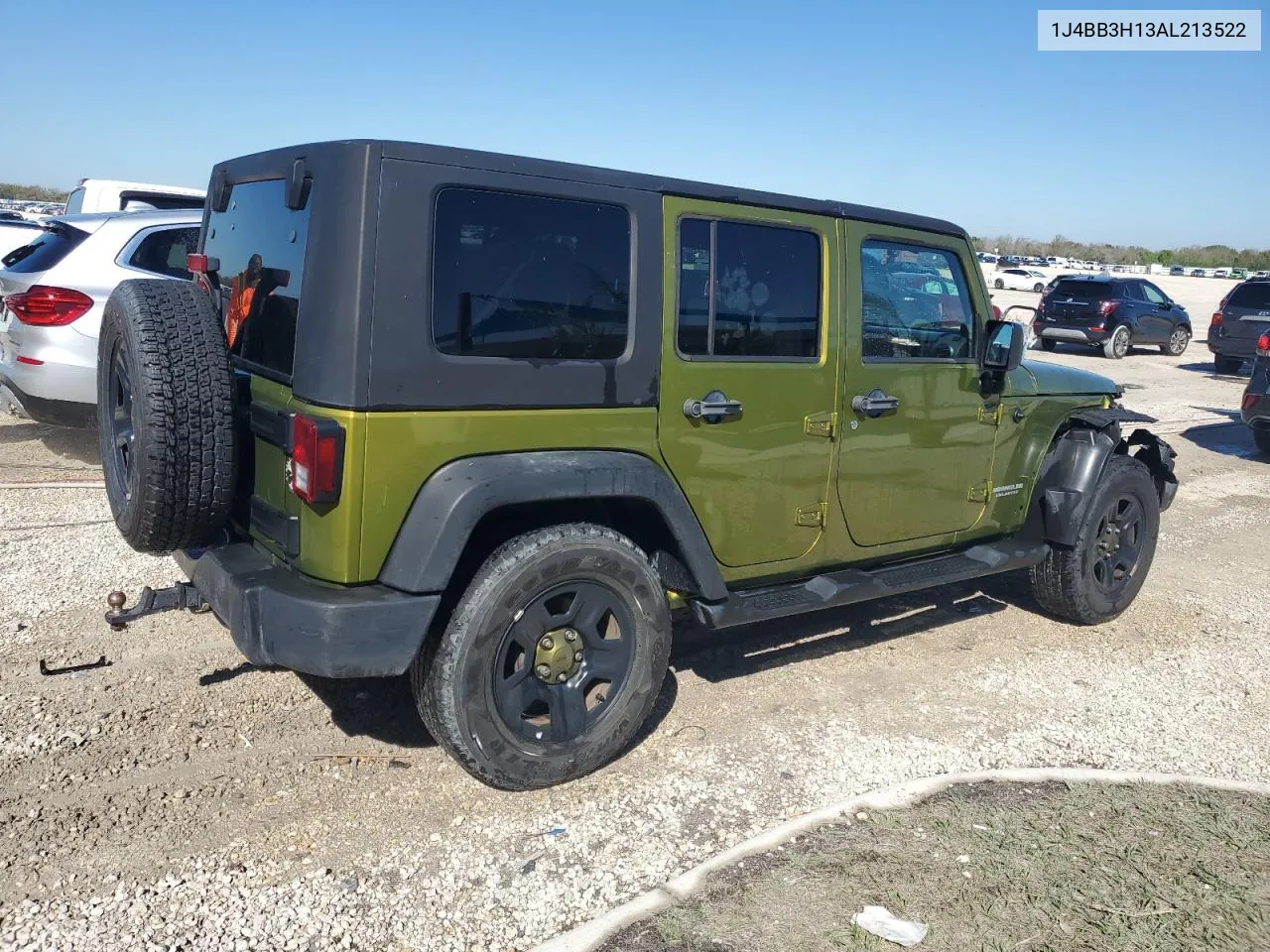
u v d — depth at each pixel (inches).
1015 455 199.9
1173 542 289.9
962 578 185.8
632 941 108.5
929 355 181.3
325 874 118.2
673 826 131.6
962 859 125.6
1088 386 216.5
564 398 133.3
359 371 117.2
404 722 156.0
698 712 165.0
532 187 128.6
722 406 148.7
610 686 141.6
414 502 123.6
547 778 136.6
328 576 122.1
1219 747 162.9
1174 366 761.6
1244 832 134.9
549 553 130.3
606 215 136.3
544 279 130.9
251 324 143.1
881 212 170.9
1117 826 135.0
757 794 140.6
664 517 142.8
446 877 118.8
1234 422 501.7
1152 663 197.8
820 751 153.9
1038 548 202.1
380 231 117.3
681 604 160.9
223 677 166.2
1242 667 198.1
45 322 269.9
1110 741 163.0
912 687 179.9
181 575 209.9
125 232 285.1
